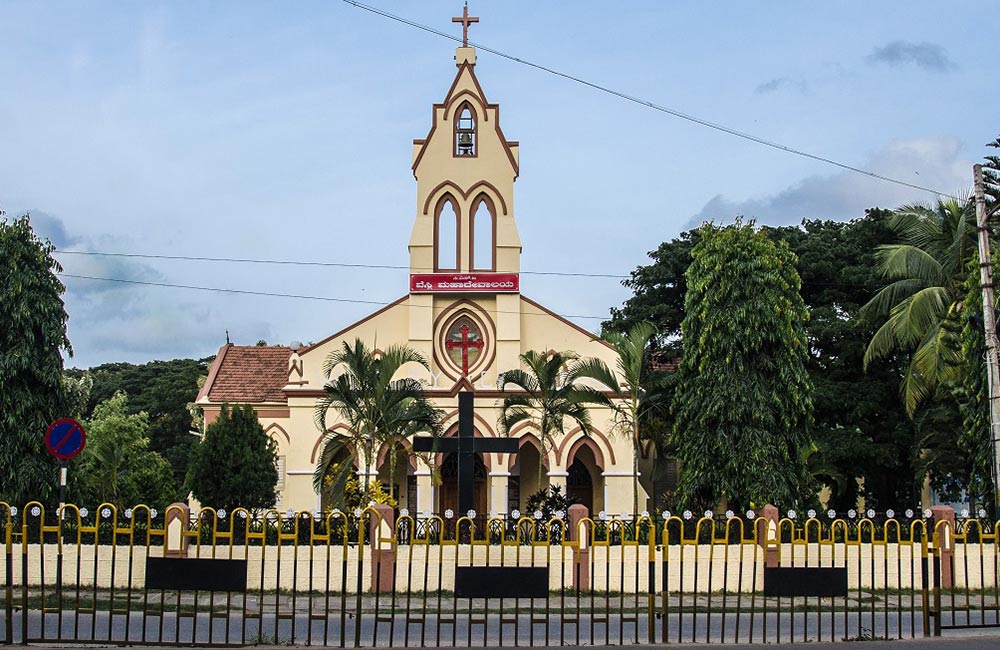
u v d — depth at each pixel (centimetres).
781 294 3097
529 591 1698
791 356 3069
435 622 2083
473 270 4069
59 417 2858
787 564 2645
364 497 3020
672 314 4612
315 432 3922
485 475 4059
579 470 4156
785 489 2959
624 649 1727
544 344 4047
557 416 3238
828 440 3841
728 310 3061
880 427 4066
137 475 4262
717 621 2133
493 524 2647
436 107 4159
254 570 2486
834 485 4056
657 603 2403
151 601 2264
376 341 4044
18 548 2466
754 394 3016
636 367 3262
